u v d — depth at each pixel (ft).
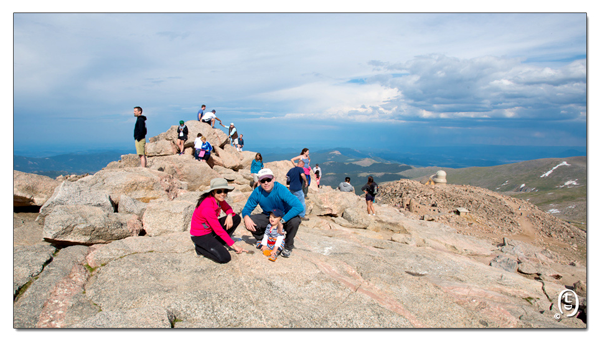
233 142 73.82
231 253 17.17
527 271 30.32
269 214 17.54
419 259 24.32
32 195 24.43
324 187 57.52
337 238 27.94
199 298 13.00
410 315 14.12
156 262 15.83
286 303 13.50
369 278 17.10
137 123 36.94
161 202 22.74
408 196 75.97
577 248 48.98
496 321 15.03
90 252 16.90
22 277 13.74
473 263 25.66
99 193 23.30
